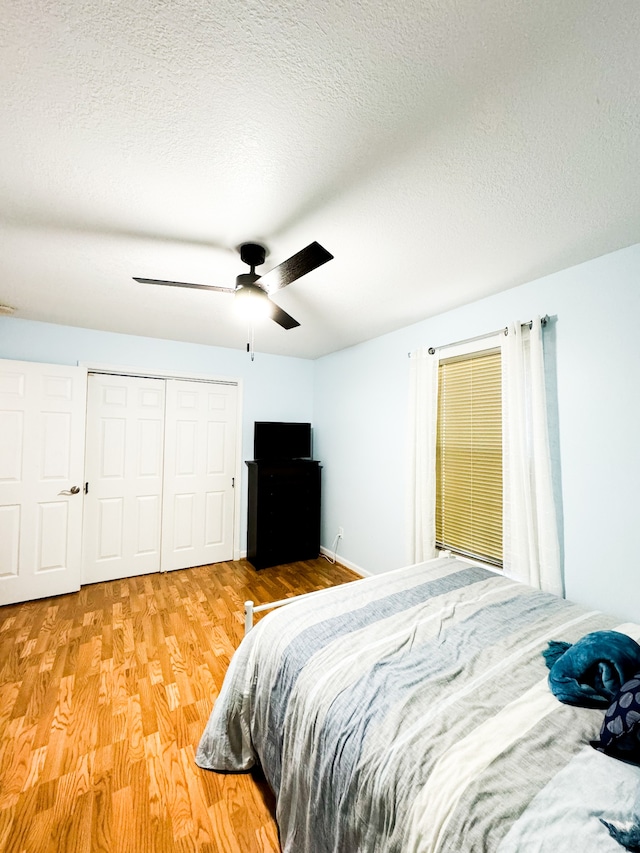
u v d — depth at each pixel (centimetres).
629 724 86
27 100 99
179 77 92
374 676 119
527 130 107
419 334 295
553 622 155
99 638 238
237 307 182
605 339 185
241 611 279
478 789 80
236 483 403
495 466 240
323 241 170
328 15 78
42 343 308
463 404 262
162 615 271
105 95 97
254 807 131
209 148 115
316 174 127
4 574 283
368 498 352
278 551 381
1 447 283
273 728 128
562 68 89
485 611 164
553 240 170
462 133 108
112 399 341
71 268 200
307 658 130
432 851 74
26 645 229
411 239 169
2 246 176
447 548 271
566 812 74
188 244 173
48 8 77
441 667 124
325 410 426
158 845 118
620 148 114
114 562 341
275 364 427
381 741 96
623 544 177
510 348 215
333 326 308
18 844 117
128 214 150
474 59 87
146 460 357
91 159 120
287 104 99
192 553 379
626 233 164
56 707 176
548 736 94
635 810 73
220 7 76
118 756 150
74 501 310
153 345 356
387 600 174
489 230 162
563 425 201
